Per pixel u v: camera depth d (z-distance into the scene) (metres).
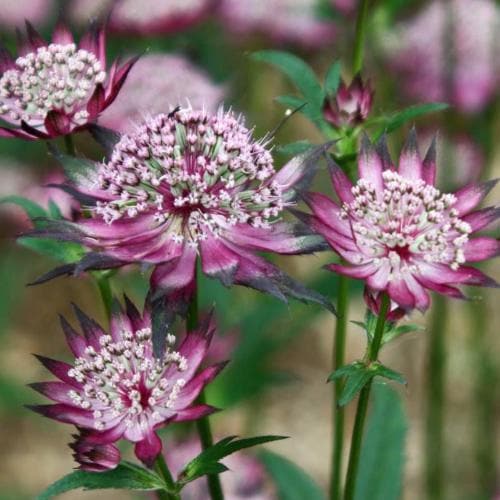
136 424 0.44
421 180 0.45
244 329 0.55
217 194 0.45
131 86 0.56
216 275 0.44
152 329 0.44
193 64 0.59
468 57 0.56
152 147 0.45
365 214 0.45
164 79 0.57
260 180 0.45
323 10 0.58
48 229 0.44
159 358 0.43
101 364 0.44
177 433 0.53
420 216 0.45
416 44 0.56
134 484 0.44
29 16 0.60
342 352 0.49
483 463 0.60
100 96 0.46
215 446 0.44
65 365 0.44
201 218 0.45
